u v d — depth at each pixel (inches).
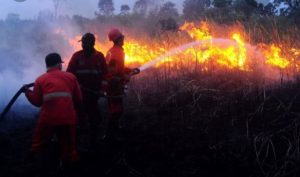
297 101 295.7
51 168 210.7
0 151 235.3
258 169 209.6
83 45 234.4
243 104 293.0
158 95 331.6
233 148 230.7
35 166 217.2
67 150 201.5
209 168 212.1
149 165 217.9
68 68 236.5
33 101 200.5
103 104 324.8
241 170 209.3
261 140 235.0
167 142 243.0
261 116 271.7
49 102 197.2
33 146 199.9
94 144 239.6
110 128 252.5
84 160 224.7
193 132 255.6
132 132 262.1
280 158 217.2
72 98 208.2
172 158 224.1
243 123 264.1
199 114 285.1
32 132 265.3
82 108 220.1
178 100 311.9
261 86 327.9
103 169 215.2
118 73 249.6
